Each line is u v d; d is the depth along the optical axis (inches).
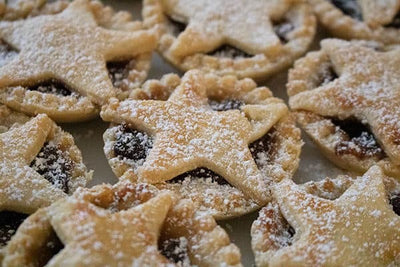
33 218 9.2
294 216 9.6
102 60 11.2
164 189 9.9
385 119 10.7
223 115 10.6
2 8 12.1
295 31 12.2
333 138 10.9
